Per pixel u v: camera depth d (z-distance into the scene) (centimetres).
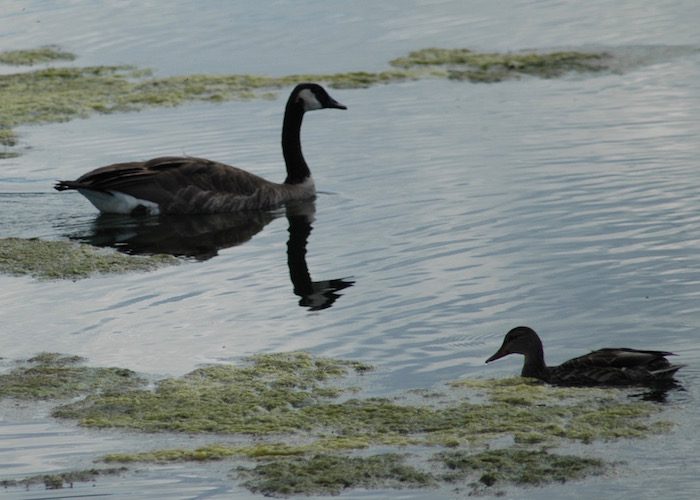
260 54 3150
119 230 1989
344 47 3192
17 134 2514
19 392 1291
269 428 1181
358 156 2278
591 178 2031
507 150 2233
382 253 1739
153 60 3139
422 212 1917
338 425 1183
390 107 2620
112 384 1311
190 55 3167
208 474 1081
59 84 2939
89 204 2138
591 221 1812
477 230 1805
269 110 2652
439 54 3097
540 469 1062
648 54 2988
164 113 2652
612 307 1470
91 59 3178
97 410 1242
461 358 1350
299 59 3088
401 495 1027
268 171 2267
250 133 2494
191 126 2547
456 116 2516
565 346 1367
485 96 2680
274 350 1398
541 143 2267
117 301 1595
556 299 1505
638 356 1263
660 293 1507
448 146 2291
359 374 1318
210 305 1566
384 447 1126
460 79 2852
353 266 1695
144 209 2083
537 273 1603
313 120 2548
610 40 3162
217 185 2105
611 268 1605
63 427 1204
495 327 1430
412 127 2444
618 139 2262
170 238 1933
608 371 1266
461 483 1046
